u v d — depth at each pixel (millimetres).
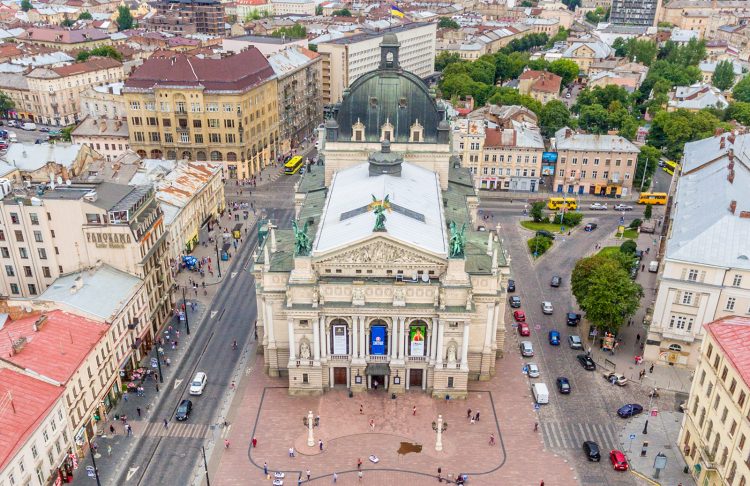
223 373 124250
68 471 98375
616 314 126188
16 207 124438
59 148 191750
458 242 109312
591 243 182625
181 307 146750
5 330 109812
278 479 97812
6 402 91062
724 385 91125
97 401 108875
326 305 112812
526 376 124188
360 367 117188
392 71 141875
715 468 92188
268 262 115688
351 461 102750
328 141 144875
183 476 99625
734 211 123312
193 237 176125
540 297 153250
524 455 104438
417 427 110312
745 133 181625
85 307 115000
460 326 113250
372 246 110812
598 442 107312
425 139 144625
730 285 116938
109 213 124438
